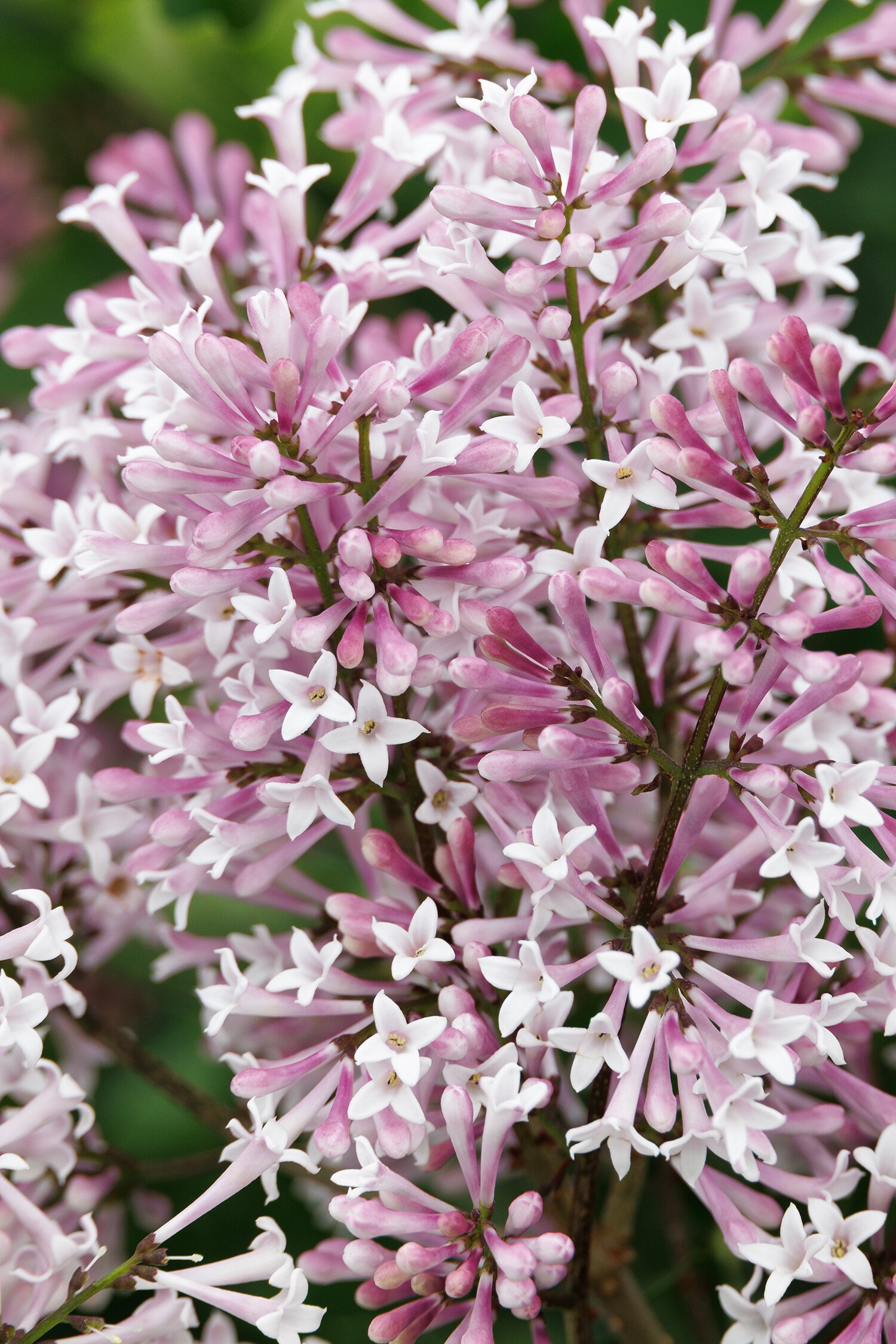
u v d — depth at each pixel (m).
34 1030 0.45
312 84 0.48
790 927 0.43
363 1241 0.43
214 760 0.46
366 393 0.43
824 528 0.43
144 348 0.47
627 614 0.47
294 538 0.45
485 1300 0.43
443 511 0.45
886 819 0.44
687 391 0.47
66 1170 0.46
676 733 0.48
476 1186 0.43
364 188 0.48
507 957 0.44
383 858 0.45
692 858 0.47
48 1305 0.44
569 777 0.44
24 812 0.47
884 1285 0.44
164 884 0.45
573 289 0.45
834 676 0.43
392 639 0.43
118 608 0.47
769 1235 0.44
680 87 0.45
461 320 0.46
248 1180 0.44
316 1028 0.48
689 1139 0.43
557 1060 0.47
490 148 0.48
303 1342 0.45
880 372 0.48
